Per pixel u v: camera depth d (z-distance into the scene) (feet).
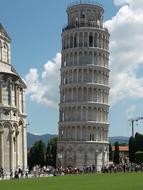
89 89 535.60
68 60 549.95
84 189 166.30
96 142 523.29
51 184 199.82
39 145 599.57
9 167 297.94
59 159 530.27
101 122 534.37
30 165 594.24
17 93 325.83
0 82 300.61
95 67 541.34
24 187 180.04
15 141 309.22
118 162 620.08
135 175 305.73
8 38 334.44
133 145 632.79
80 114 529.86
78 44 545.44
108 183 204.44
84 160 518.37
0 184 203.31
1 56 325.42
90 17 563.07
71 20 568.00
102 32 554.46
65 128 533.55
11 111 304.09
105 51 556.10
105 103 545.44
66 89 542.16
